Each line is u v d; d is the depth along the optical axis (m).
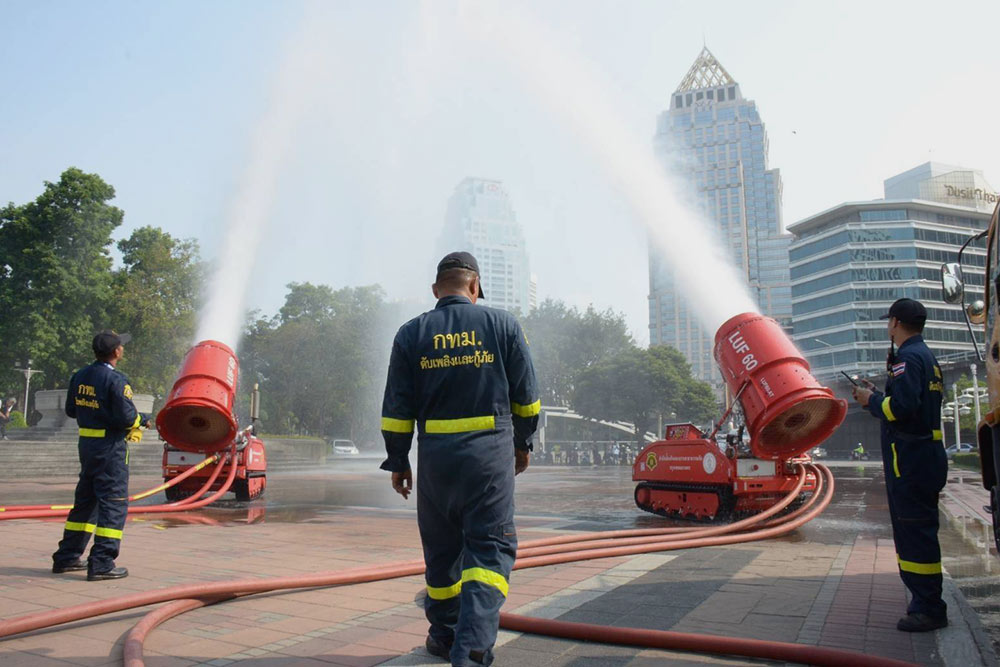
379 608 4.51
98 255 38.22
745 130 112.31
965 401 35.91
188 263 38.31
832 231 90.62
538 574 5.64
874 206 89.31
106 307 38.28
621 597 4.77
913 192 121.44
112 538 5.38
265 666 3.32
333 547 7.17
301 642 3.73
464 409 3.13
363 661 3.39
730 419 10.73
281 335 51.59
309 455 32.81
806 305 94.06
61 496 13.98
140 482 18.22
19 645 3.66
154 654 3.53
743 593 4.89
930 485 3.91
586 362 63.41
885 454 4.12
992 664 3.29
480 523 3.03
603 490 17.52
